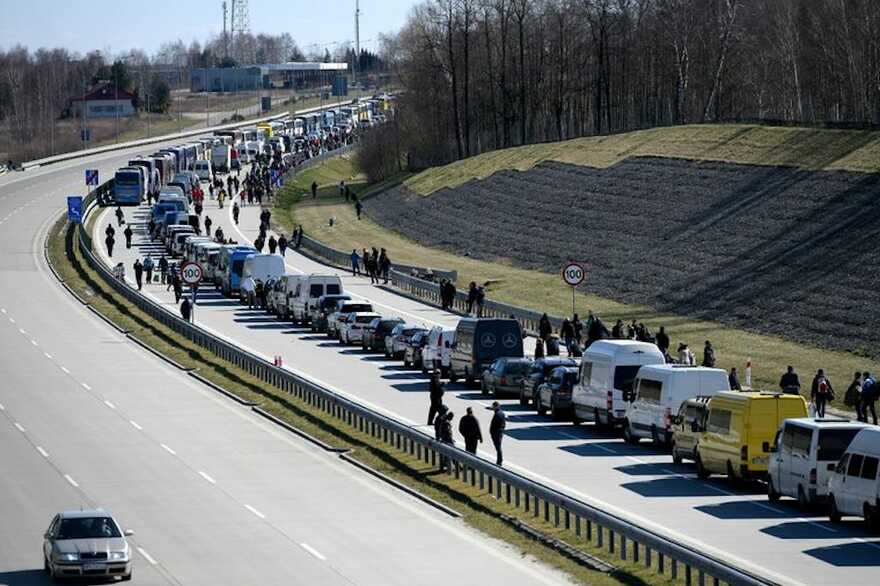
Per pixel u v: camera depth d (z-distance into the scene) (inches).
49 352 5885.8
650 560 2748.5
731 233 7864.2
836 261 6879.9
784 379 4554.6
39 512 3326.8
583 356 4362.7
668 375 3909.9
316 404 4586.6
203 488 3555.6
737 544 2906.0
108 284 7755.9
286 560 2883.9
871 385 4357.8
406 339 5654.5
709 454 3531.0
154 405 4749.0
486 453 3924.7
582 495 3390.7
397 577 2746.1
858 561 2755.9
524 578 2726.4
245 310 7224.4
